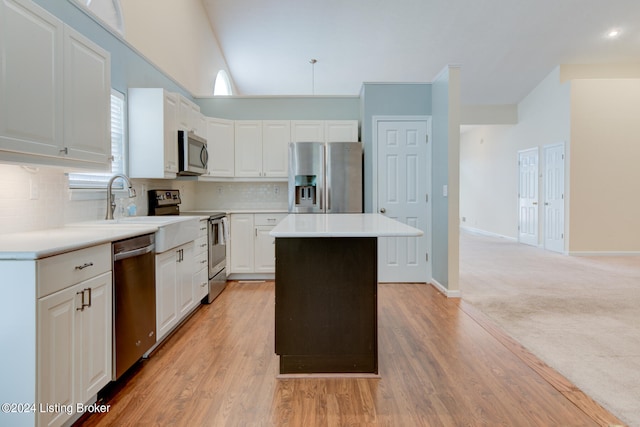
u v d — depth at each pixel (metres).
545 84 7.16
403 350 2.63
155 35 3.89
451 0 5.25
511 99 7.91
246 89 7.90
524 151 7.89
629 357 2.49
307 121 4.92
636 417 1.81
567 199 6.58
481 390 2.08
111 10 3.21
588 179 6.50
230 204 5.18
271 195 5.20
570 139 6.48
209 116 5.10
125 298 2.09
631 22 5.71
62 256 1.57
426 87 4.60
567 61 6.68
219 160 4.77
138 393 2.04
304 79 7.47
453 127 3.92
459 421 1.79
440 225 4.27
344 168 4.53
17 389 1.43
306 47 6.36
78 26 2.60
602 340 2.78
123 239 2.06
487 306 3.65
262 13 5.57
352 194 4.54
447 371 2.31
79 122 2.15
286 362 2.26
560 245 6.79
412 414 1.85
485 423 1.77
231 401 1.97
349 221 2.73
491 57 6.55
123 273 2.07
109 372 1.94
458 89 3.91
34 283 1.42
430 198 4.63
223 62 6.60
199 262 3.46
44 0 2.27
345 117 5.16
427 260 4.66
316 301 2.27
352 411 1.88
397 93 4.60
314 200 4.66
